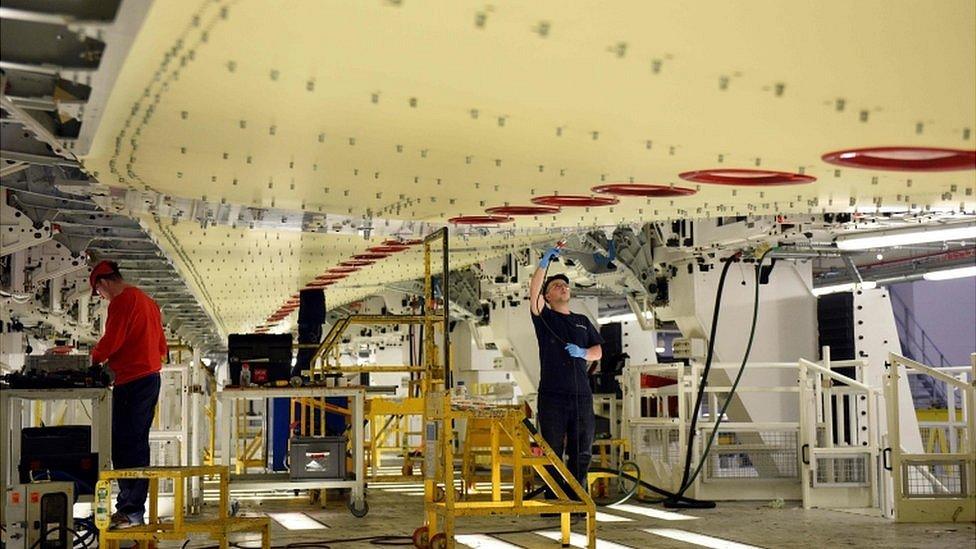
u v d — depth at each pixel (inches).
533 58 130.7
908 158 181.5
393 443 940.0
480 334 780.0
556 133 171.9
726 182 216.4
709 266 503.8
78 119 165.2
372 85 145.6
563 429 376.8
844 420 507.8
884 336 507.2
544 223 328.2
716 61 128.7
